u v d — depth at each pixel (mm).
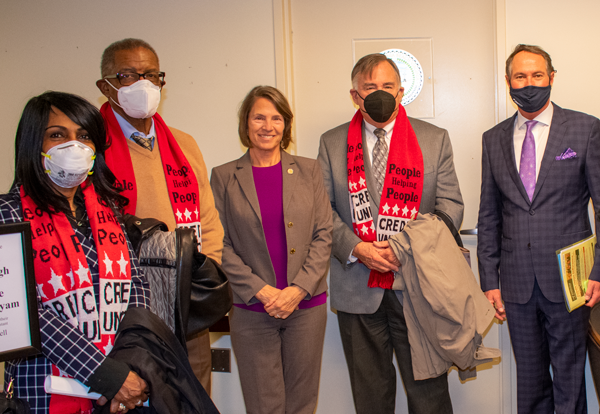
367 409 1951
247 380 1787
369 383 1945
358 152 1944
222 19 2340
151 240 1312
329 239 1827
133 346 1159
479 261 2018
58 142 1168
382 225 1865
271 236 1795
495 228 2002
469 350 1691
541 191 1816
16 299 987
